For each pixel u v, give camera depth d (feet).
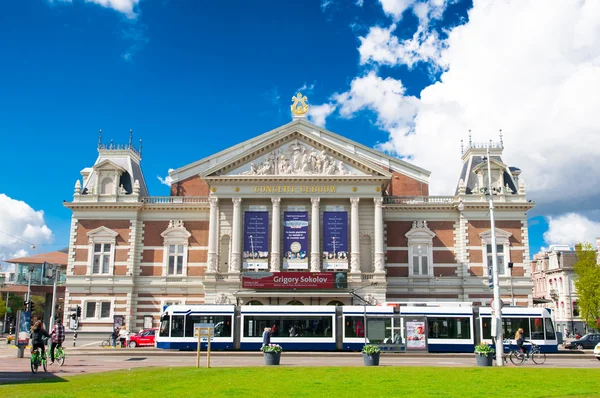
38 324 102.58
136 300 223.30
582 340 205.46
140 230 228.63
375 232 210.79
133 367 110.73
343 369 100.37
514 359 136.56
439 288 220.84
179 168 238.48
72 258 223.92
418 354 158.40
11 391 74.54
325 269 210.38
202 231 228.22
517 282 218.18
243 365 116.78
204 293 220.84
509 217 223.30
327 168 215.31
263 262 211.00
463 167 241.14
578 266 288.51
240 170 216.54
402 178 237.25
